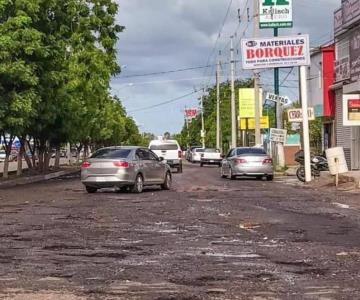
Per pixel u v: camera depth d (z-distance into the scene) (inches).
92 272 335.3
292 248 404.2
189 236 457.4
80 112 1434.5
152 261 364.2
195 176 1358.3
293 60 1133.1
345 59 1245.1
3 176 1285.7
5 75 1016.9
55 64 1186.6
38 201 745.0
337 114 1382.9
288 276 322.0
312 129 2188.7
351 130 1274.6
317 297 280.5
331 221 538.3
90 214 597.0
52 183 1178.6
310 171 1075.3
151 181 900.6
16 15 1051.9
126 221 543.5
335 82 1330.0
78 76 1453.0
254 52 1162.6
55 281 314.7
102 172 854.5
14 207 671.8
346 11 1197.7
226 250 398.6
